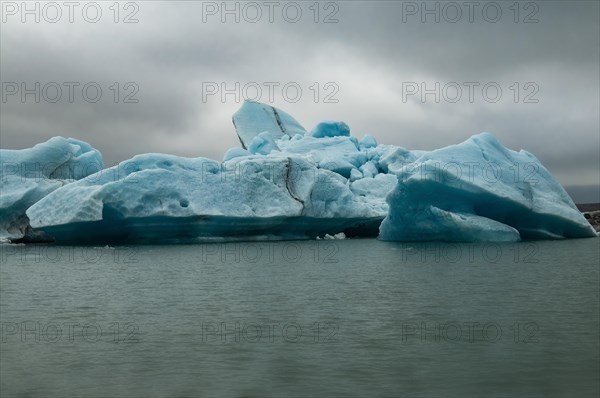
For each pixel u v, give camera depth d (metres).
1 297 31.02
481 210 62.47
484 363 17.84
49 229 65.44
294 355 18.86
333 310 26.19
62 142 82.06
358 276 37.50
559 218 62.88
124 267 44.09
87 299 30.12
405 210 63.16
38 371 17.55
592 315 24.45
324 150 93.56
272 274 39.19
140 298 30.17
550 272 38.22
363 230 81.00
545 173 67.50
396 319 24.05
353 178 84.81
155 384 16.39
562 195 66.62
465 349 19.31
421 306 26.83
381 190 81.44
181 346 20.09
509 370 17.20
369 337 21.02
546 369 17.28
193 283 35.34
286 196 68.00
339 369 17.45
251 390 15.91
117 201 61.31
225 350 19.53
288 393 15.66
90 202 61.09
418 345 19.84
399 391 15.72
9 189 74.31
